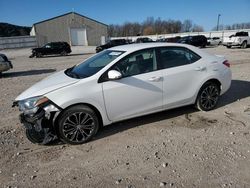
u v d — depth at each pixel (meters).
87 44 54.44
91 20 53.72
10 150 4.29
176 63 5.17
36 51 26.92
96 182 3.36
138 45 5.04
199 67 5.38
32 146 4.41
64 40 53.19
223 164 3.64
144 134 4.69
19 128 5.20
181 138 4.49
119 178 3.43
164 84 4.96
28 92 4.41
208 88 5.60
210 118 5.36
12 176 3.55
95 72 4.52
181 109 5.87
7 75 13.39
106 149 4.21
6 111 6.32
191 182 3.27
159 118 5.39
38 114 4.09
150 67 4.89
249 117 5.38
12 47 49.06
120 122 5.22
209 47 33.34
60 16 51.97
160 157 3.89
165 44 5.16
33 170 3.69
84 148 4.29
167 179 3.36
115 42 30.52
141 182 3.32
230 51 24.08
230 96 6.89
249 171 3.47
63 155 4.09
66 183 3.36
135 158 3.89
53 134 4.30
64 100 4.16
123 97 4.61
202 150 4.05
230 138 4.44
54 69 15.42
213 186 3.19
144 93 4.79
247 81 8.72
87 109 4.37
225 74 5.80
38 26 51.00
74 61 20.75
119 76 4.34
